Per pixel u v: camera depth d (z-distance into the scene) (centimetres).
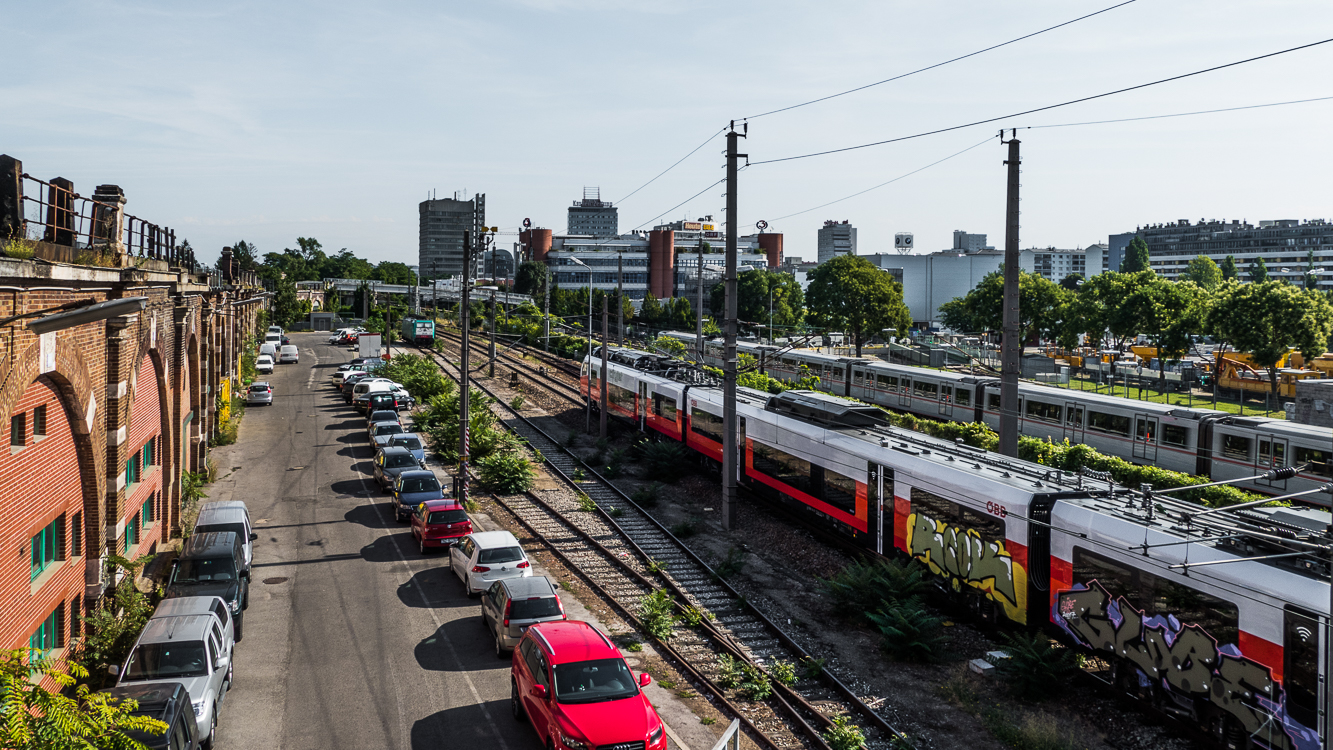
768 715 1606
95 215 1950
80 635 1700
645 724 1355
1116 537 1667
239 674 1736
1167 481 2825
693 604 2189
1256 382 5906
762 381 5422
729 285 2880
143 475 2320
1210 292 7262
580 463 3931
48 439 1540
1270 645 1355
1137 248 16112
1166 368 7669
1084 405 3862
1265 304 5506
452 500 2647
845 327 8419
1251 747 1390
